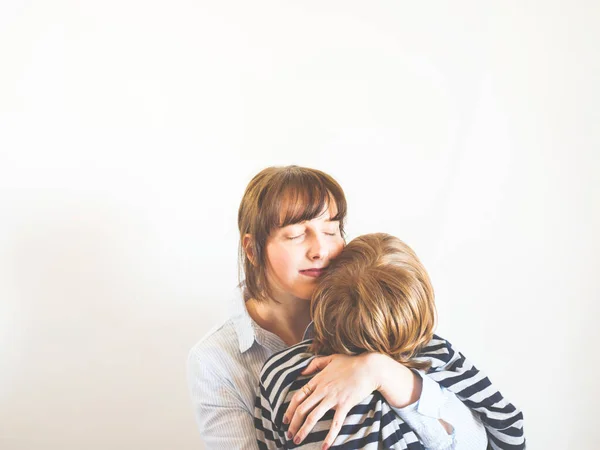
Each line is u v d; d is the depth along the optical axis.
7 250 1.24
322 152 1.29
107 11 1.24
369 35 1.29
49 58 1.23
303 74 1.28
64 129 1.24
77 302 1.27
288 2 1.27
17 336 1.26
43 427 1.29
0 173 1.23
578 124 1.29
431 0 1.28
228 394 0.93
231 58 1.27
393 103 1.29
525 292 1.30
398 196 1.30
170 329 1.30
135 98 1.25
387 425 0.78
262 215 0.90
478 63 1.28
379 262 0.83
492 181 1.29
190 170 1.27
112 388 1.30
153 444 1.32
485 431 0.92
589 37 1.28
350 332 0.81
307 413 0.79
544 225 1.30
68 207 1.25
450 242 1.30
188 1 1.25
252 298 0.99
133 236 1.27
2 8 1.22
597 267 1.30
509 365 1.32
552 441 1.33
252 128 1.28
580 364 1.31
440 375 0.88
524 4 1.28
